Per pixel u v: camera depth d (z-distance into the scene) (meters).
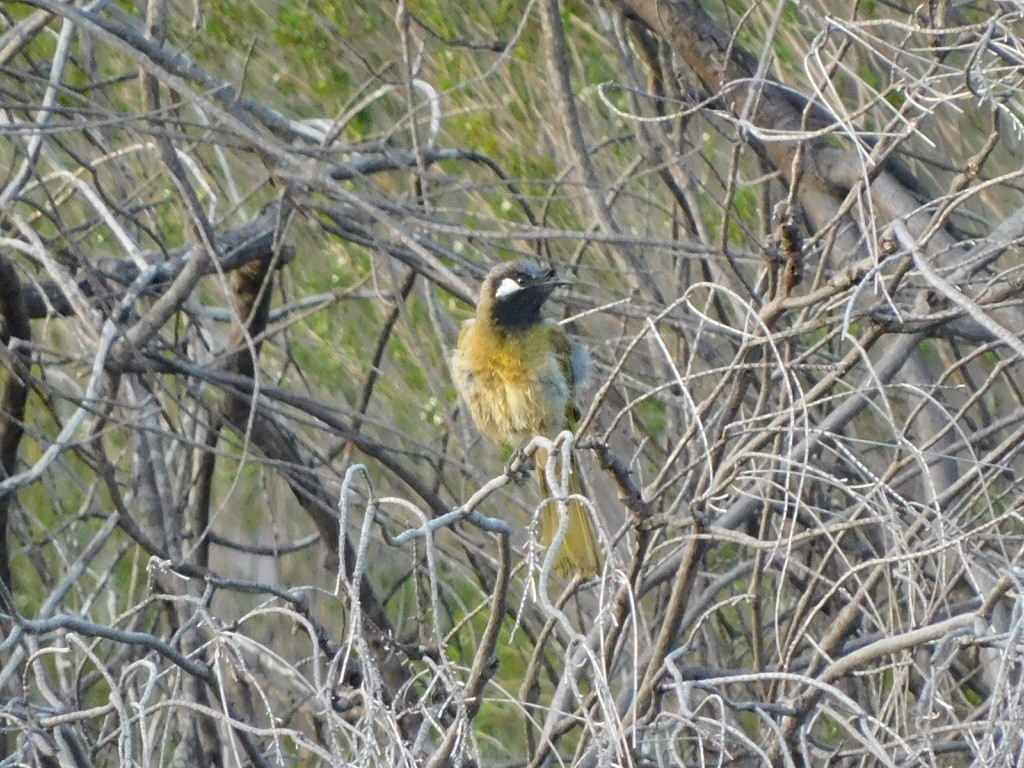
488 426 11.66
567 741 14.23
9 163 16.36
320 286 17.70
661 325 13.13
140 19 15.34
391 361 16.89
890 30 15.25
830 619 12.41
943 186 16.02
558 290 13.23
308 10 17.42
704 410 9.55
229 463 16.39
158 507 12.40
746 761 10.65
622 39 14.23
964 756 11.38
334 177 13.19
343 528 7.25
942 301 10.75
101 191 12.48
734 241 15.87
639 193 16.09
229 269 12.77
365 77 17.62
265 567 16.39
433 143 13.72
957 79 14.29
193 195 11.03
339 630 15.98
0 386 12.57
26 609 15.94
